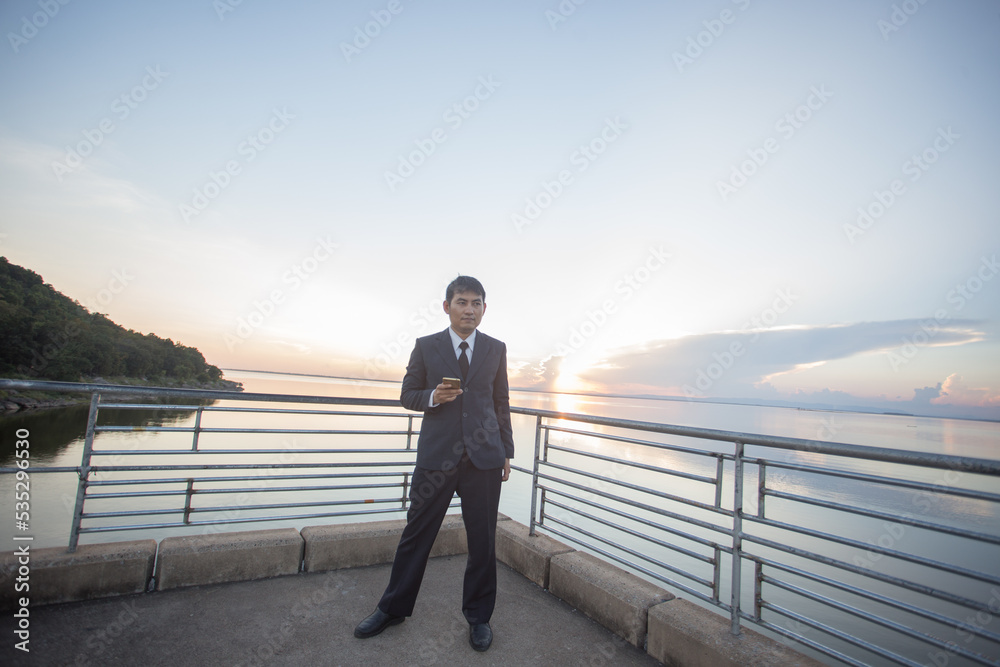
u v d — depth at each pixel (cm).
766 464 222
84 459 277
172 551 285
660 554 1455
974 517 1966
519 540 342
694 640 225
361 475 355
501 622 271
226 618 258
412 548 256
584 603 284
